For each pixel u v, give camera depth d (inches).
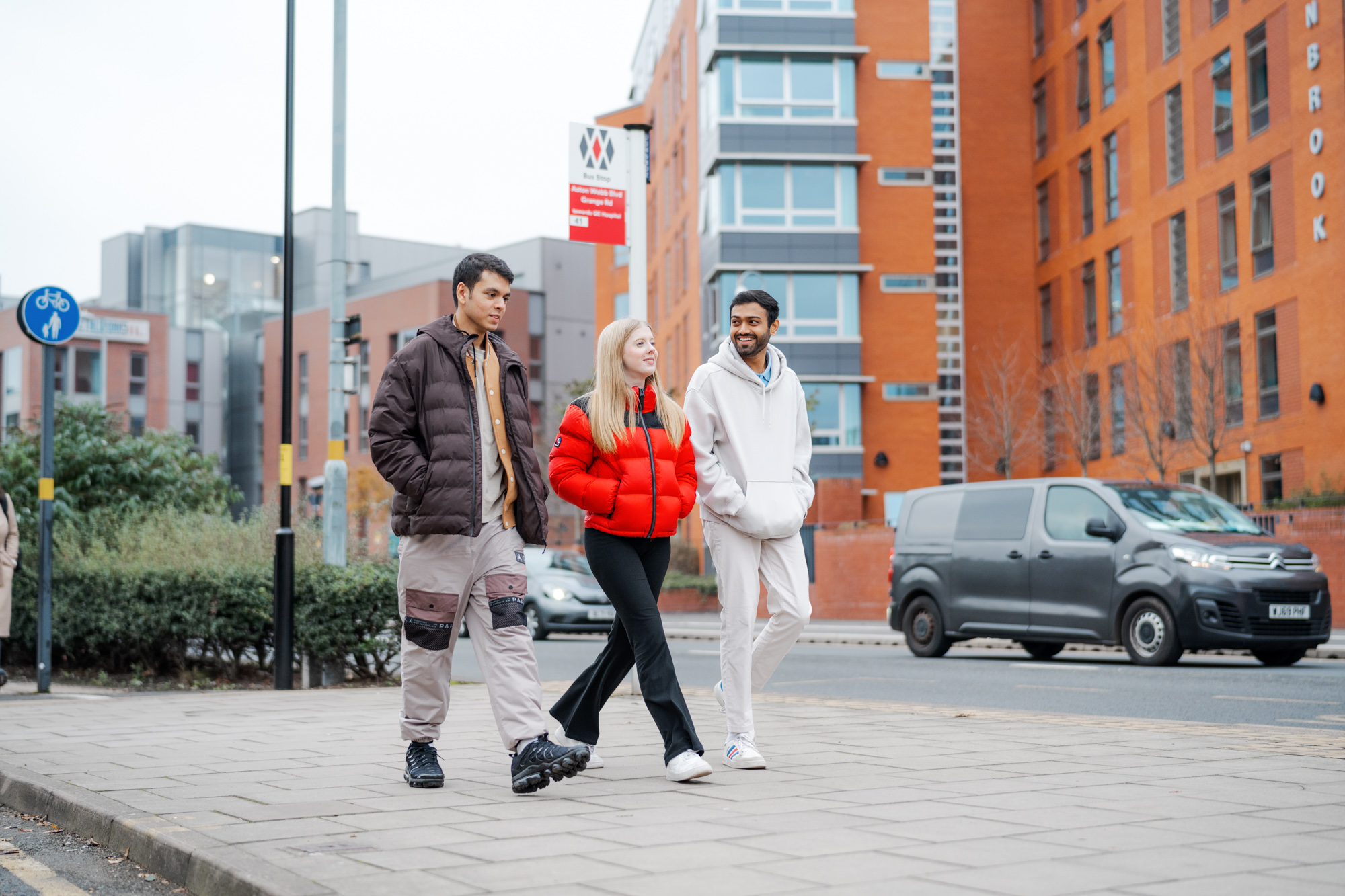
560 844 160.6
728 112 1384.1
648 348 217.9
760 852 154.5
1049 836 161.9
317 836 167.9
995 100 1537.9
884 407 1389.0
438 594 207.5
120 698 375.9
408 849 158.9
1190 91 1197.7
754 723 293.4
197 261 3021.7
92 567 497.4
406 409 205.8
